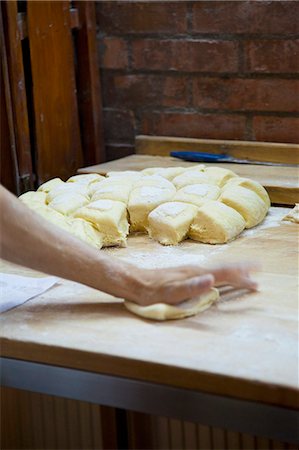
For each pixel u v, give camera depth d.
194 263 1.33
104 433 1.13
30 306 1.20
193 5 1.82
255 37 1.77
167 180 1.59
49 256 1.16
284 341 1.04
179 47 1.86
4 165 1.81
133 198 1.50
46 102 1.85
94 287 1.17
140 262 1.35
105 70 1.97
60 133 1.90
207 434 1.09
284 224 1.51
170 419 1.10
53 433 1.18
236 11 1.77
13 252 1.15
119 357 1.02
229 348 1.03
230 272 1.17
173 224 1.42
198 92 1.87
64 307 1.19
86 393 1.06
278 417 0.94
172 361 1.00
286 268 1.28
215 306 1.15
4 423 1.21
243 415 0.96
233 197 1.48
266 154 1.79
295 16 1.71
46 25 1.82
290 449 1.05
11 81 1.75
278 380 0.94
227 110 1.85
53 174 1.89
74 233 1.40
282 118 1.79
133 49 1.92
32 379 1.10
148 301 1.14
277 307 1.14
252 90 1.80
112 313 1.16
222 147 1.83
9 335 1.10
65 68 1.89
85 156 2.01
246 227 1.48
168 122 1.93
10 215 1.14
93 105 1.97
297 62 1.74
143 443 1.12
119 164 1.82
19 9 1.79
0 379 1.12
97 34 1.95
